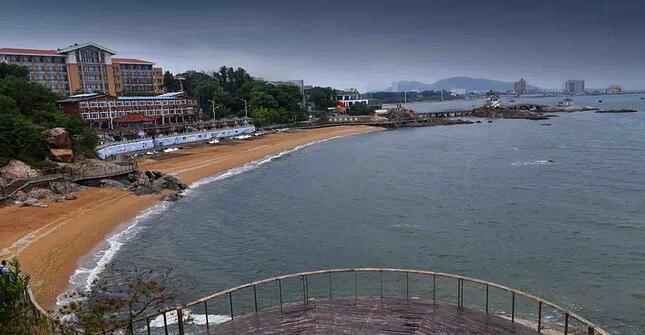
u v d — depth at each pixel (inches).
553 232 1905.8
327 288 1427.2
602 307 1274.6
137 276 1434.5
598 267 1541.6
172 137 4640.8
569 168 3331.7
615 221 2030.0
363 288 1423.5
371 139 5826.8
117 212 2255.2
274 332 745.6
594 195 2506.2
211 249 1786.4
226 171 3550.7
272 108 6978.4
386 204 2443.4
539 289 1391.5
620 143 4618.6
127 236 1937.7
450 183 2942.9
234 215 2282.2
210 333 754.8
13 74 5014.8
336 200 2564.0
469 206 2356.1
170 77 7701.8
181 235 1961.1
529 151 4281.5
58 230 1925.4
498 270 1539.1
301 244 1834.4
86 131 3496.6
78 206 2303.2
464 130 6752.0
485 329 730.2
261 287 1440.7
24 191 2383.1
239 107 7116.1
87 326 753.6
